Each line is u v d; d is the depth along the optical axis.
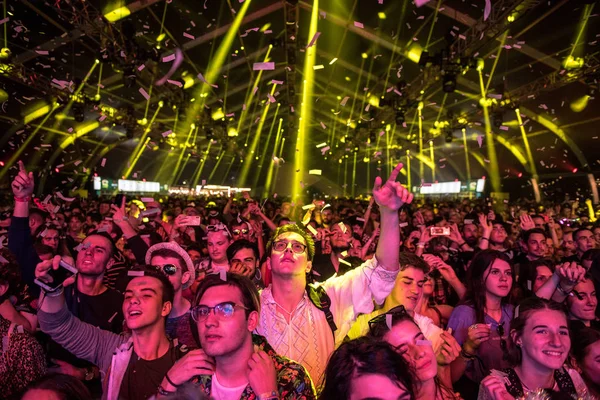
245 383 1.86
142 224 5.17
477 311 3.33
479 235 6.75
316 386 2.49
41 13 10.77
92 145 23.16
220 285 1.89
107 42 10.35
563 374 2.32
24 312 3.16
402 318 2.07
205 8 13.51
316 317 2.61
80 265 3.25
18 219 3.32
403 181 37.81
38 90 13.68
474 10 10.66
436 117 22.38
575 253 6.52
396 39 14.31
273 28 15.89
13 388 2.23
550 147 20.75
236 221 5.26
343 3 13.73
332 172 39.25
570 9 10.37
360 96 22.11
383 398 1.39
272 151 38.44
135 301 2.33
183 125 25.91
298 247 2.63
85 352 2.54
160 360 2.33
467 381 3.15
